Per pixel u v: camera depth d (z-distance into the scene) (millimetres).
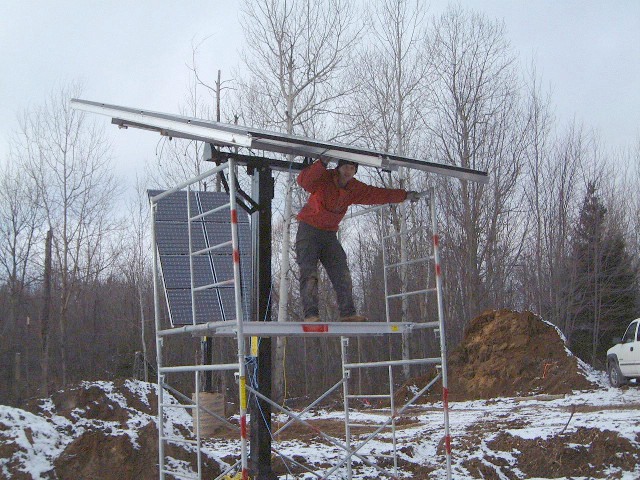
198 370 6535
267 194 7652
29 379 34875
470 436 11844
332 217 7141
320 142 6520
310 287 7004
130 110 7000
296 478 8492
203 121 6512
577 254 31828
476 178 7805
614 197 36406
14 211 34156
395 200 7504
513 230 32594
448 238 30250
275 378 23984
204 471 8617
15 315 34875
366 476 8859
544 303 32281
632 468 8812
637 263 36156
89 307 39531
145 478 8156
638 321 18688
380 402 23422
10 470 8148
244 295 7504
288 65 25312
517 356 21844
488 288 29156
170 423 11000
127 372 35281
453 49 30672
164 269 7270
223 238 7863
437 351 30500
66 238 32875
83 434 8789
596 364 31359
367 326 6930
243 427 5586
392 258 32500
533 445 9734
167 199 7844
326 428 15562
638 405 15781
